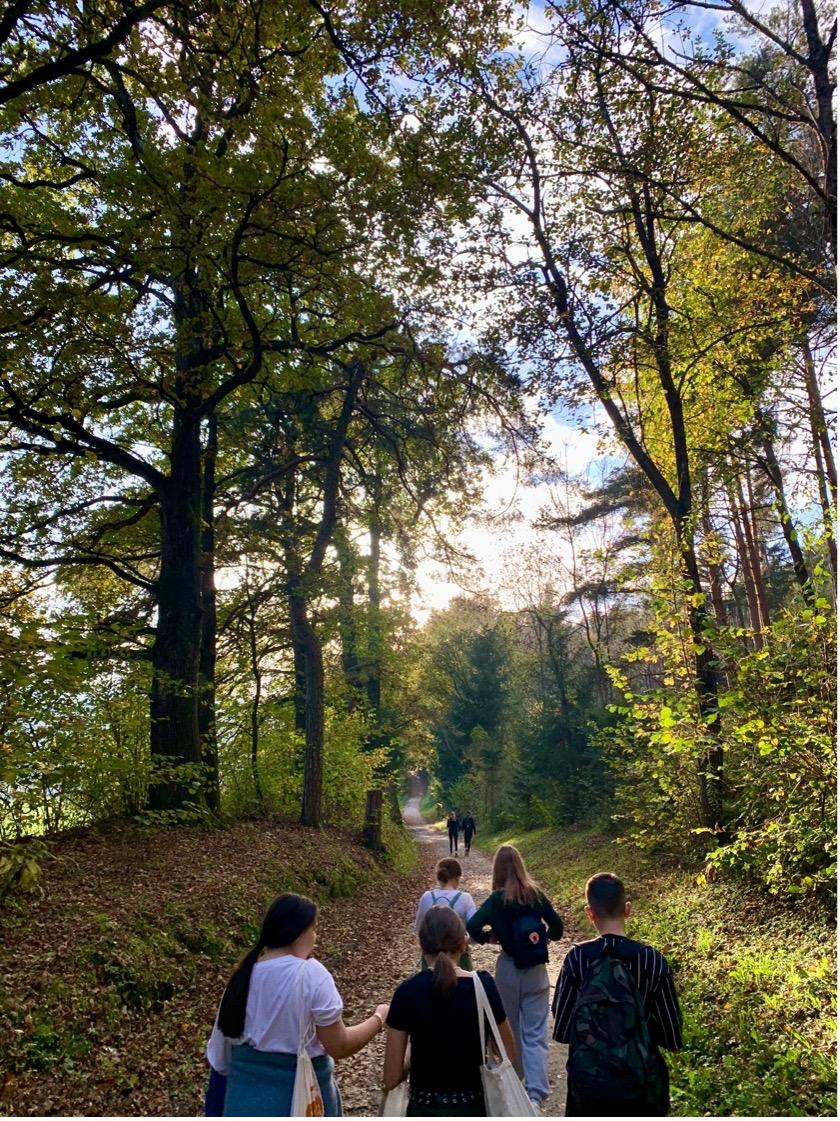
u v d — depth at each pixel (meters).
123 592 17.77
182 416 14.09
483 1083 2.94
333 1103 3.11
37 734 8.44
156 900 8.77
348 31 10.47
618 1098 2.96
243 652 22.08
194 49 10.59
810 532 7.69
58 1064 5.43
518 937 5.01
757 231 13.51
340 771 22.92
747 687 7.94
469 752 48.06
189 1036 6.68
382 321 13.16
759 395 15.59
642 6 10.24
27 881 6.59
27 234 11.97
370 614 24.00
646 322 13.29
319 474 21.41
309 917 3.20
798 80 11.23
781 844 8.16
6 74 10.40
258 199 11.17
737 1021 6.02
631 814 14.22
